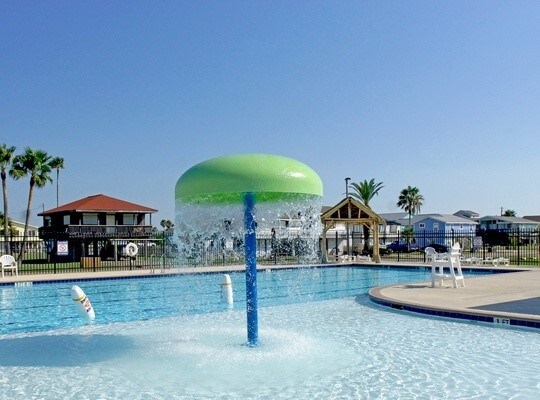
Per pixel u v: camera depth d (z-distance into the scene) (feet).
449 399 17.98
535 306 34.47
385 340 27.40
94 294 55.88
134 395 18.80
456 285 45.98
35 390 19.48
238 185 21.93
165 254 87.92
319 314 36.63
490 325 31.12
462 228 219.61
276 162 22.93
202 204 25.35
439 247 122.21
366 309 38.68
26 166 134.51
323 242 93.81
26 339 29.14
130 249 92.27
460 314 32.73
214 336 28.25
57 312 43.11
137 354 24.62
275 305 41.88
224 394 18.76
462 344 26.27
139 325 33.68
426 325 31.60
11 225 196.54
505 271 71.92
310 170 24.29
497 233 120.47
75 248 128.16
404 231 212.43
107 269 85.05
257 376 20.76
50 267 91.30
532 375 20.76
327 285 62.90
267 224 28.30
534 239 124.57
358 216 93.86
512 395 18.34
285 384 19.77
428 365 22.38
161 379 20.59
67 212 142.41
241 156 23.15
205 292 56.39
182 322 34.68
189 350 24.82
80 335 30.22
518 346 25.70
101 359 23.88
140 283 66.23
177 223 25.34
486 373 21.09
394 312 36.88
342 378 20.48
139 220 146.61
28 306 46.96
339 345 26.20
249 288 25.29
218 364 22.44
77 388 19.67
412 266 82.74
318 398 18.25
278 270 82.64
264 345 25.68
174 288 60.70
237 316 37.17
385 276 74.64
